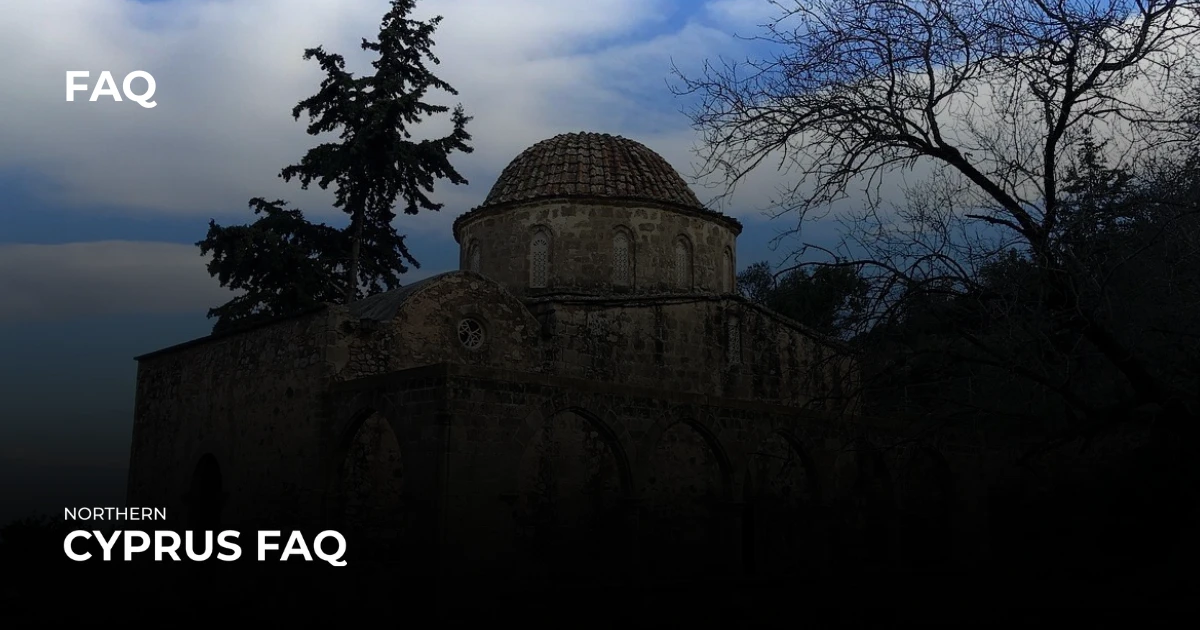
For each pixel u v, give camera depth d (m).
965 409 16.95
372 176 33.62
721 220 30.80
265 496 23.06
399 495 22.92
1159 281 14.23
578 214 28.97
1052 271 13.40
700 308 28.27
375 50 33.94
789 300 15.88
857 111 14.55
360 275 35.47
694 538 26.59
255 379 24.48
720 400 23.48
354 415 21.12
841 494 26.45
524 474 24.16
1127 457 26.62
